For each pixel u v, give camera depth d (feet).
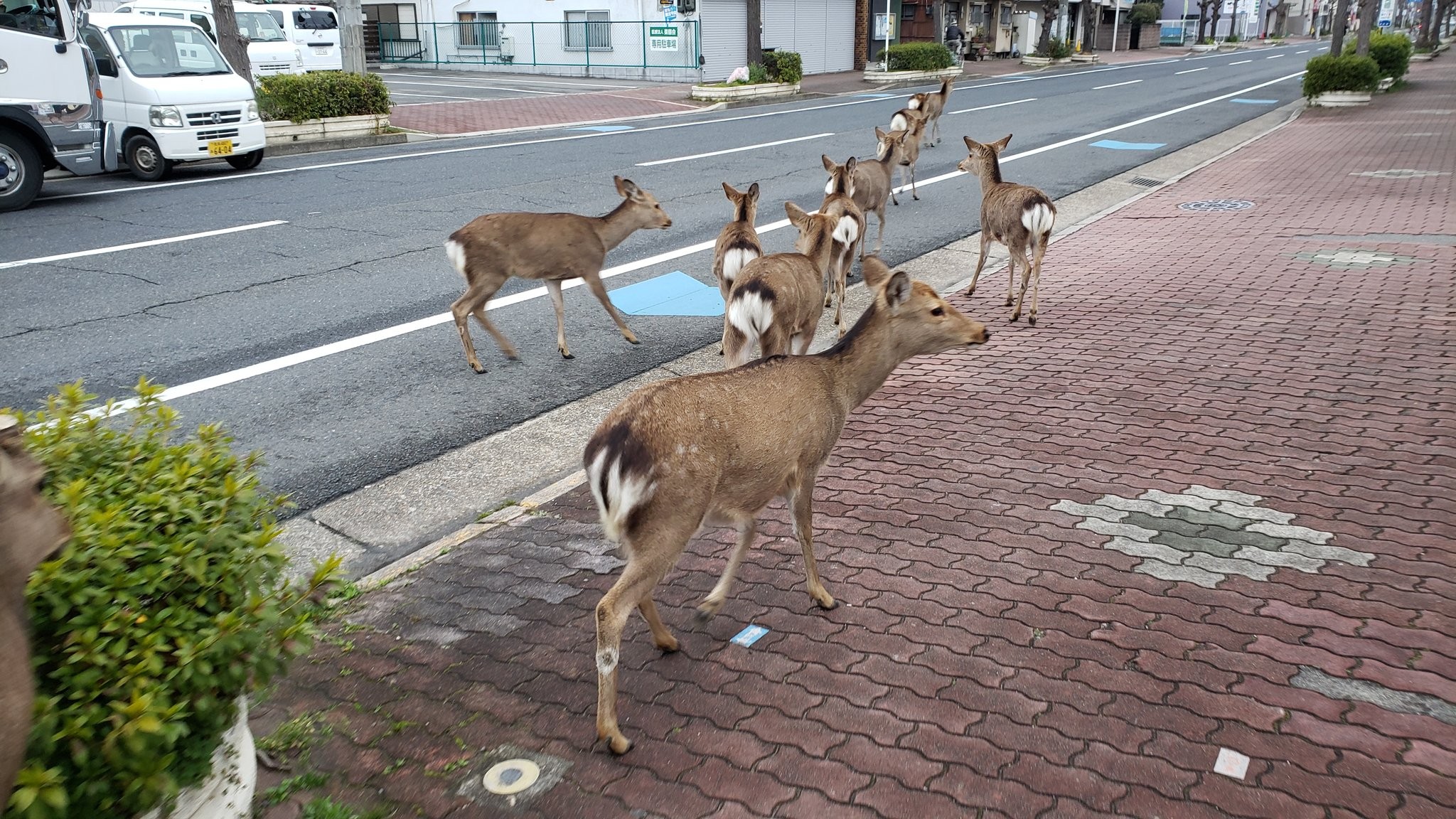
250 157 55.88
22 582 7.70
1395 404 22.66
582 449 22.21
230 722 10.34
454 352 28.19
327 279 34.30
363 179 51.88
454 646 14.96
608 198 47.01
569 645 14.93
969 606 15.39
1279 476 19.36
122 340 27.86
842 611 15.47
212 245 38.04
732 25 125.49
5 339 27.68
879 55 134.41
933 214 47.09
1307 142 67.21
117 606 8.98
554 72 134.72
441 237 39.75
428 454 21.67
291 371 26.20
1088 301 32.45
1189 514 17.99
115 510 9.57
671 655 14.55
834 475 20.36
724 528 18.43
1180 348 27.27
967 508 18.66
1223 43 250.37
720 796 11.63
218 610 9.84
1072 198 50.01
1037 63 156.56
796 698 13.39
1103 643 14.29
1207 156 62.85
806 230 26.94
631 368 27.25
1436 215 42.65
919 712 12.96
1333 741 12.10
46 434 11.10
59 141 45.88
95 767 8.64
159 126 50.93
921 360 27.37
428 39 145.89
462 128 75.31
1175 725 12.50
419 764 12.39
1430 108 85.92
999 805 11.28
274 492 19.70
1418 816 10.89
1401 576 15.69
